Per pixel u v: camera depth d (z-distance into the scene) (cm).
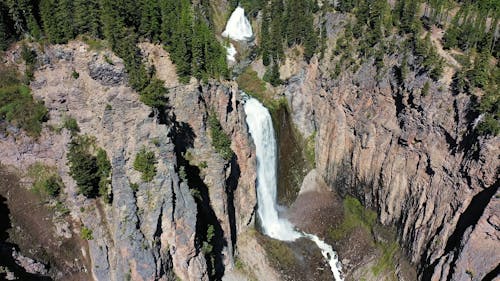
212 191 8094
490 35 8756
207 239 7625
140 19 7562
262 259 8856
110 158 6819
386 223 9206
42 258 6756
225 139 8088
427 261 8000
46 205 6994
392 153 8938
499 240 6981
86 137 6931
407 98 8531
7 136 6906
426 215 8238
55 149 6969
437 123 8044
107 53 6906
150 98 6756
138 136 6769
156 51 7631
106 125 6756
